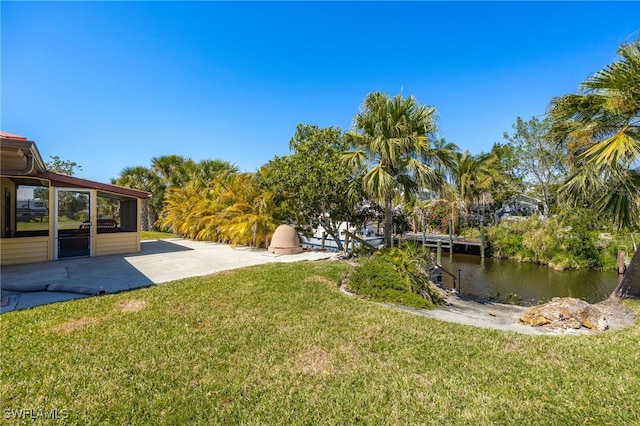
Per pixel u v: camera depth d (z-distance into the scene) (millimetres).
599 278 13539
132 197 10219
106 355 3047
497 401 2445
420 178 7785
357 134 8906
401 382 2734
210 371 2838
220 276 6621
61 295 5242
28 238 8078
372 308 4836
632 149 5164
